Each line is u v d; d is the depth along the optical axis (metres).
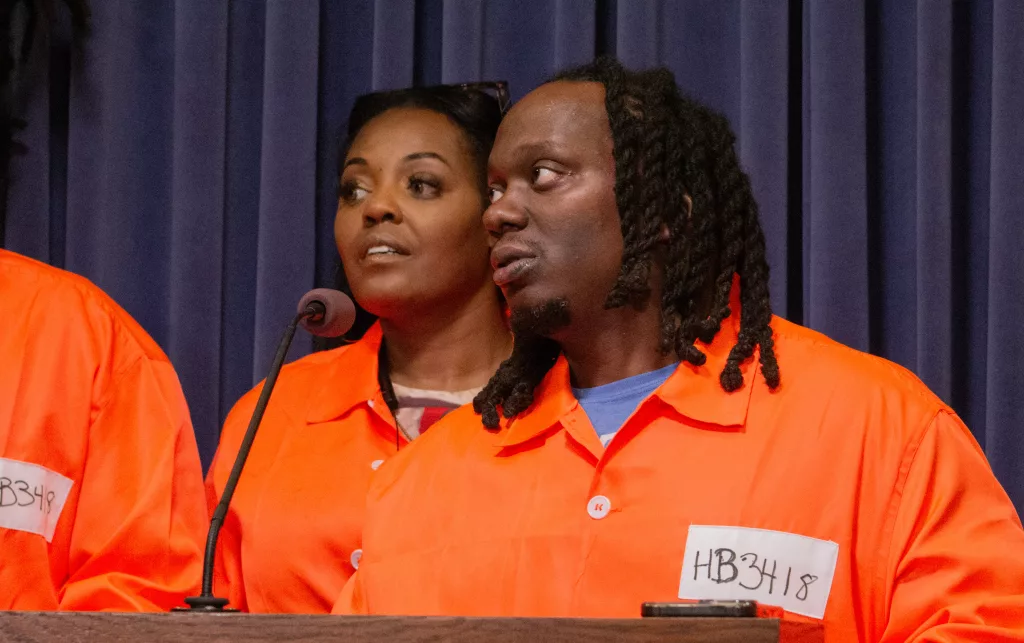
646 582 3.50
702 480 3.59
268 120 6.56
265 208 6.52
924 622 3.33
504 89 5.75
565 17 6.25
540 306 3.85
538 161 3.93
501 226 3.94
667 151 3.98
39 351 4.67
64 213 6.79
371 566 3.88
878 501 3.51
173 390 4.85
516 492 3.80
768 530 3.48
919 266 5.66
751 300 3.95
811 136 5.90
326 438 5.21
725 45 6.26
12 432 4.51
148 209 6.78
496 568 3.68
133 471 4.61
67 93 6.79
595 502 3.64
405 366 5.50
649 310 3.93
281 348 4.09
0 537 4.36
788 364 3.79
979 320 5.80
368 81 6.84
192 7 6.66
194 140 6.61
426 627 2.43
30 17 6.57
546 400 3.95
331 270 6.66
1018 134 5.53
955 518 3.45
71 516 4.57
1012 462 5.39
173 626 2.43
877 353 5.93
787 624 2.48
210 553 3.42
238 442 5.34
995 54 5.62
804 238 5.98
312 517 4.92
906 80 6.01
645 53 6.15
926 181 5.67
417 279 5.24
